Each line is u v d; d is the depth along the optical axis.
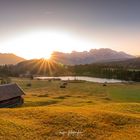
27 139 37.91
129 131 44.09
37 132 41.16
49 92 154.88
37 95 131.88
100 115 52.38
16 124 43.78
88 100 108.81
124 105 70.44
